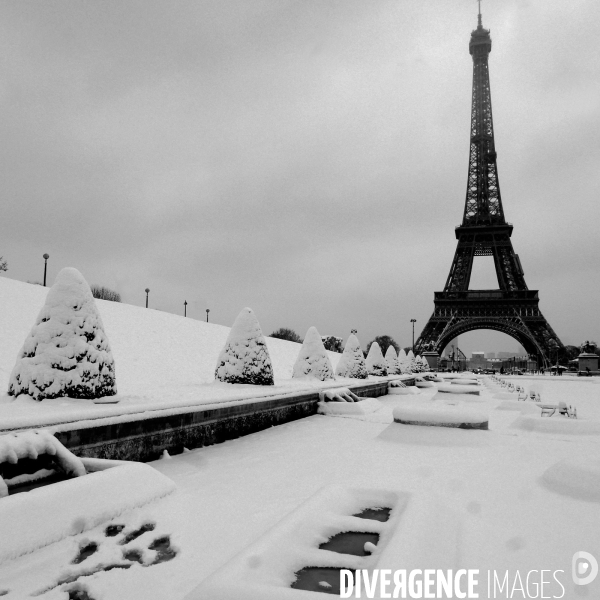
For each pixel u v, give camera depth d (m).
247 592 4.03
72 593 4.79
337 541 5.78
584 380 61.12
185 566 5.34
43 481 7.67
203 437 12.43
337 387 22.19
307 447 12.39
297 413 18.25
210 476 9.27
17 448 7.10
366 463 10.49
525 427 15.62
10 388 11.31
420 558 4.86
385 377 36.78
